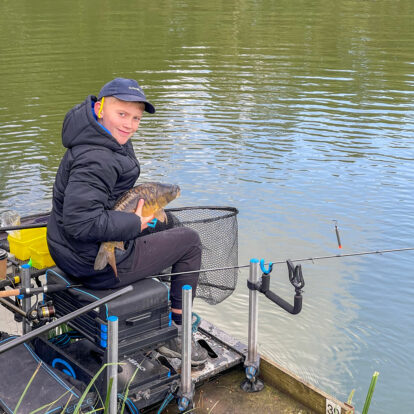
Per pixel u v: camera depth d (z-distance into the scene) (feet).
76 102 41.93
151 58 56.03
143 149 34.17
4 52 57.57
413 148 35.29
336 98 44.93
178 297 11.93
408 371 17.02
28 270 11.66
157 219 11.93
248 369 12.55
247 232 24.75
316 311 19.61
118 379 11.27
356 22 77.82
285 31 70.90
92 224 10.07
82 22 74.64
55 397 10.39
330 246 23.81
